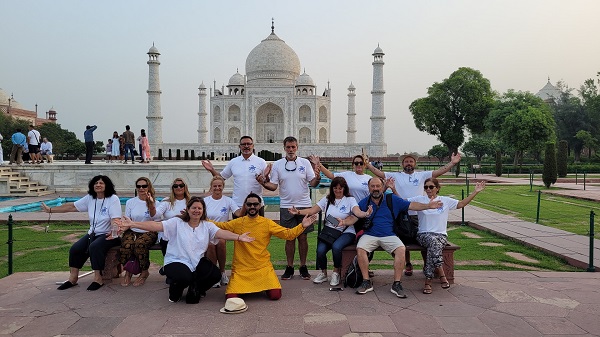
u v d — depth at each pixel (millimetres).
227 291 7082
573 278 8555
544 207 20328
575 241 12344
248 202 7406
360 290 7551
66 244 12531
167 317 6512
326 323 6254
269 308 6875
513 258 10969
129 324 6246
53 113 105188
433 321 6336
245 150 8859
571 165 55469
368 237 7789
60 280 8484
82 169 25328
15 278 8648
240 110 80938
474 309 6824
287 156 8680
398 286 7461
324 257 8250
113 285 8125
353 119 85438
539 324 6238
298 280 8477
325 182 33656
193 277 7145
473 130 58750
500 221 15812
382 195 8008
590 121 71188
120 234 7465
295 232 7473
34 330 6062
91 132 27641
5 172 24203
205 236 7301
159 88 65125
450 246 8023
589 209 19688
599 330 6043
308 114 81312
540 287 7930
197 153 72562
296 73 86375
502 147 72938
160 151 49438
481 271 9117
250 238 7133
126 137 28156
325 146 72000
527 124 50469
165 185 25453
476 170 54875
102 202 8266
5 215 16469
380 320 6367
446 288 7867
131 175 25453
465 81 55219
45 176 25234
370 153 69875
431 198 8219
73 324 6254
